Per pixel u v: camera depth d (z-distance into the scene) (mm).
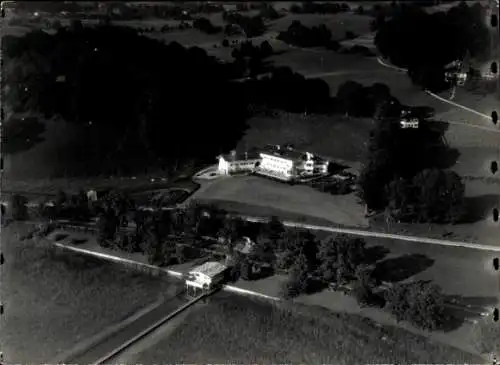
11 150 170250
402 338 106812
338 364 101250
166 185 165375
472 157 168125
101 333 109125
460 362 100938
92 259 132750
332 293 118750
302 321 112250
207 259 131125
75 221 147500
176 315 114375
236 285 122812
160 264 129625
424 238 134875
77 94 177125
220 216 146125
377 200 147750
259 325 111438
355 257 122438
